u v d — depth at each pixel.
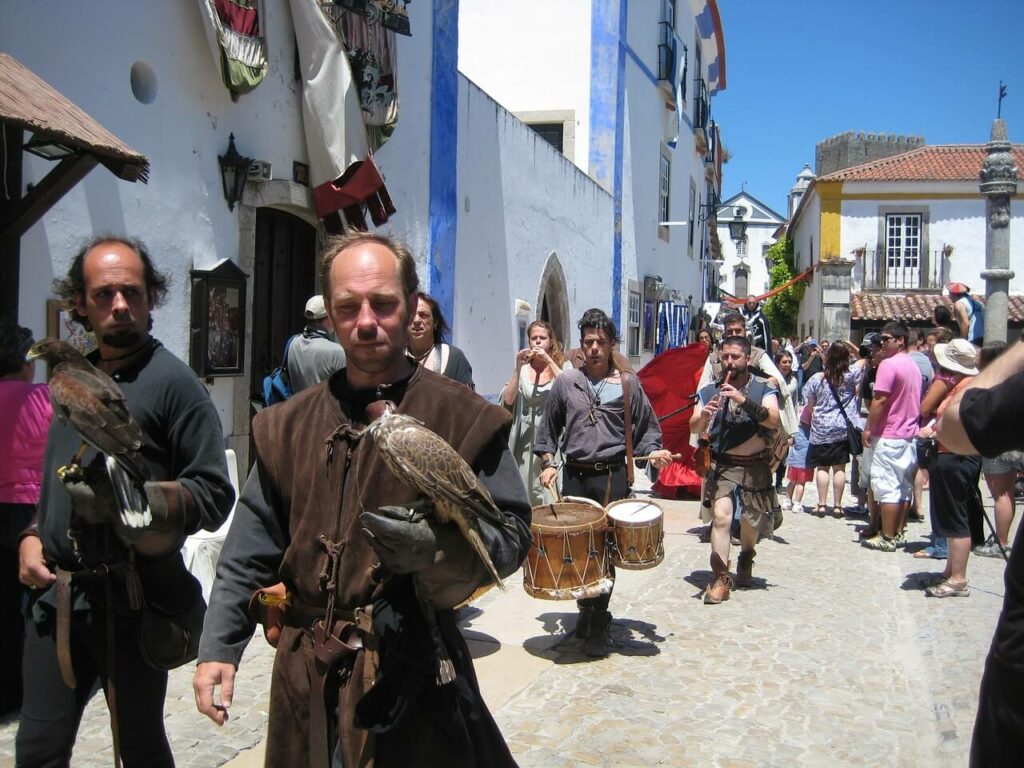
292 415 2.34
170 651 2.76
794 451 10.86
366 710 2.03
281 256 7.50
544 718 4.42
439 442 1.98
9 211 4.47
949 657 5.34
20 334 4.16
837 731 4.32
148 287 2.93
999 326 13.51
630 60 18.62
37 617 2.78
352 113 7.58
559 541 4.87
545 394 6.84
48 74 4.99
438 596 2.09
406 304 2.29
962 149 31.84
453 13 10.20
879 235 30.20
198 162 6.23
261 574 2.31
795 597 6.75
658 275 22.73
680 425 10.84
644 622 6.05
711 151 30.95
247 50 6.50
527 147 12.98
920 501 10.17
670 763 3.95
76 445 2.77
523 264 13.04
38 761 2.71
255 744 4.00
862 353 11.41
